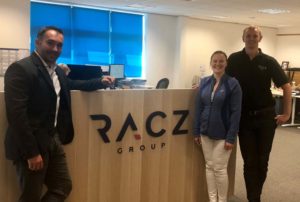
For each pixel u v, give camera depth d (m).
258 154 3.12
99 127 2.58
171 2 8.14
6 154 2.04
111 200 2.72
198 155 3.14
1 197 2.29
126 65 10.28
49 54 2.02
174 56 10.95
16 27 7.53
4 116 2.21
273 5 7.99
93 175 2.61
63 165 2.23
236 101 2.81
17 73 1.90
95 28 9.62
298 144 6.43
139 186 2.84
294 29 12.41
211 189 3.01
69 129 2.25
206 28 11.35
